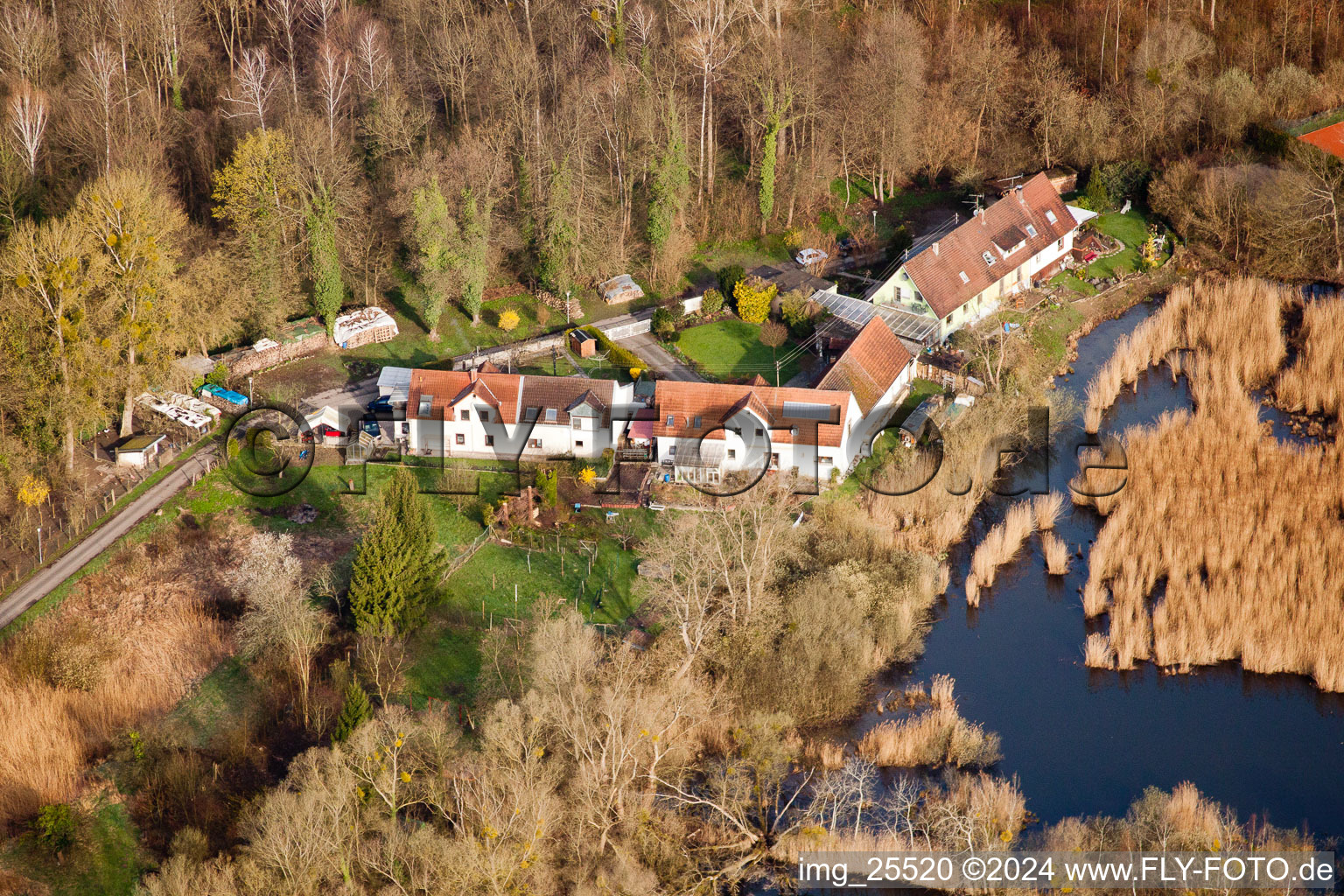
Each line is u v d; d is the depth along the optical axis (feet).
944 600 251.19
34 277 258.37
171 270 279.08
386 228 339.98
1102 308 338.34
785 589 234.17
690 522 237.04
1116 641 234.79
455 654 227.20
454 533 254.88
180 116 350.64
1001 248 330.95
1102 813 204.03
